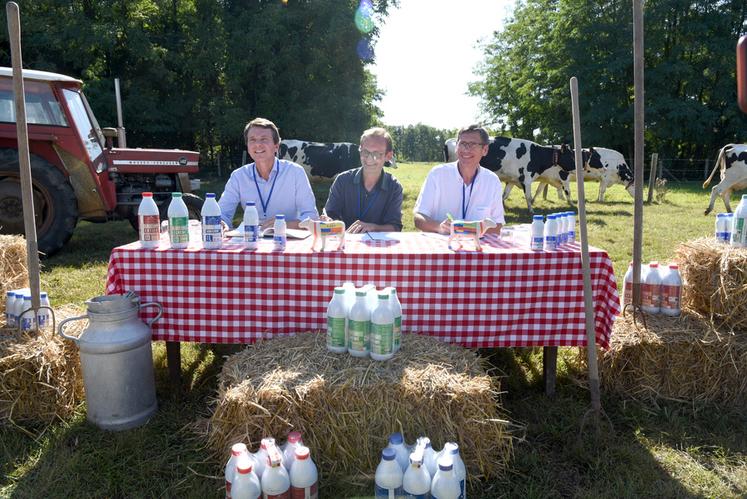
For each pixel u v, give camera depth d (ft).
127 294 9.00
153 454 8.22
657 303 11.05
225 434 7.68
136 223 24.06
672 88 81.82
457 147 12.23
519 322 9.61
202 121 70.03
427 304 9.42
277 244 9.70
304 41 67.26
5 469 7.84
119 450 8.21
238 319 9.49
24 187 9.11
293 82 67.05
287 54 64.75
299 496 6.59
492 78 101.86
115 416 8.75
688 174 79.66
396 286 9.32
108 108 59.98
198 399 9.96
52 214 20.35
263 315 9.46
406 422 7.48
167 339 9.58
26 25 55.21
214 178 69.15
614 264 19.81
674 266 10.94
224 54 64.85
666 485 7.65
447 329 9.54
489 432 7.67
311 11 65.57
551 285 9.48
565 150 39.37
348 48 68.28
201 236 10.43
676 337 10.21
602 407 9.87
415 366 8.03
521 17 97.91
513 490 7.55
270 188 12.78
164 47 67.77
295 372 7.87
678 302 10.89
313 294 9.37
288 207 13.00
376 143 12.25
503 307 9.51
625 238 25.07
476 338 9.61
